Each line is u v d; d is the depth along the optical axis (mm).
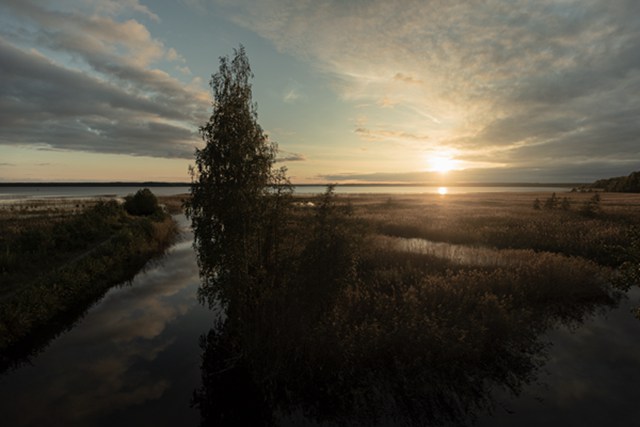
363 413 5766
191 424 5637
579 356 7395
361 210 38062
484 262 13781
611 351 7602
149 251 19438
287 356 6676
